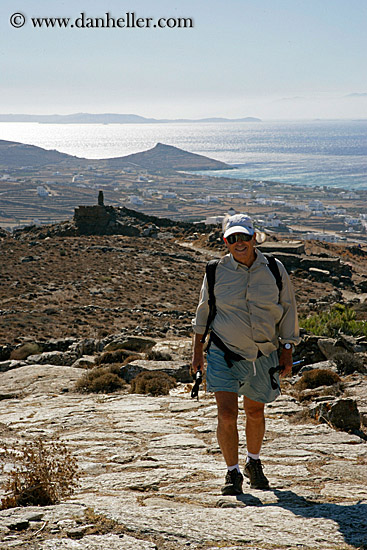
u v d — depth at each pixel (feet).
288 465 16.80
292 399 29.14
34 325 91.45
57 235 219.00
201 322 14.65
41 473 13.83
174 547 9.07
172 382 39.55
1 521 10.28
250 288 13.84
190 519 10.52
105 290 129.80
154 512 11.01
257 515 10.82
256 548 8.93
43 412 30.89
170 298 124.67
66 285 134.10
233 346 14.08
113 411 29.86
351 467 16.19
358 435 22.40
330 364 36.24
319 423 23.70
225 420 13.61
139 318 100.37
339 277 159.63
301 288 140.77
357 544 9.06
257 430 14.57
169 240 214.48
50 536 9.51
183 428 24.41
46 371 47.57
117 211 242.17
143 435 23.31
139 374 40.19
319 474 15.51
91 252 178.60
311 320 50.90
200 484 14.43
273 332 14.08
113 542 9.09
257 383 14.24
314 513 10.96
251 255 13.98
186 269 162.81
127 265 161.79
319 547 8.95
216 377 14.01
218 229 219.00
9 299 117.70
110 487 14.43
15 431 26.02
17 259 166.50
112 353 52.60
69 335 84.89
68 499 13.25
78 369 48.62
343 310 55.01
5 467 17.20
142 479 15.17
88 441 22.47
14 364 55.11
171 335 77.87
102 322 95.91
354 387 30.63
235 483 13.42
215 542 9.27
